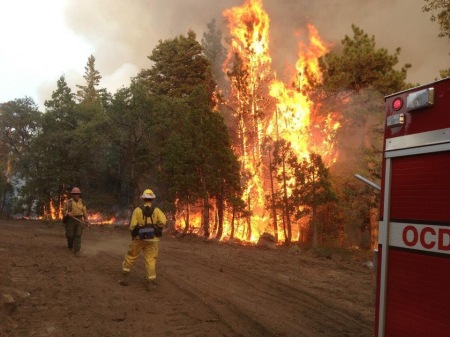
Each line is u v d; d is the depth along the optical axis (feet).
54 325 19.90
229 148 75.05
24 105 135.74
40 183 123.75
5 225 81.46
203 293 27.35
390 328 11.57
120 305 23.71
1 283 25.71
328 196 67.51
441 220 10.61
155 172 103.71
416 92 11.30
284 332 20.61
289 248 61.82
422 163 11.21
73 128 125.90
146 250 28.17
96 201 120.26
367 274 41.01
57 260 36.19
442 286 10.41
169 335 19.65
